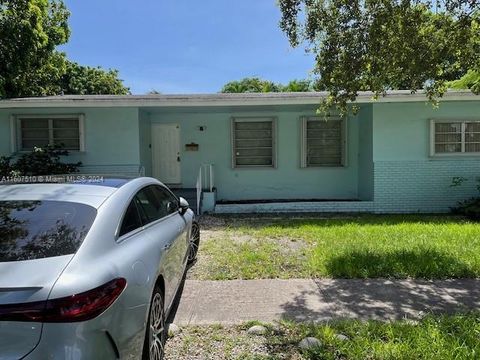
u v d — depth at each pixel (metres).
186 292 5.16
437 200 11.74
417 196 11.74
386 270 5.80
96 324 2.31
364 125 12.43
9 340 2.12
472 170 11.72
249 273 5.86
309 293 5.10
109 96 11.49
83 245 2.63
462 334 3.77
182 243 4.82
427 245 6.95
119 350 2.50
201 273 5.90
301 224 9.56
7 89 15.12
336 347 3.63
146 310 2.95
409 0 6.09
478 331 3.83
